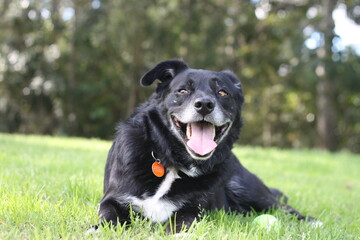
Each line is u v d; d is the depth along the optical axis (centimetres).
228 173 402
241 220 403
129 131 377
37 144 1023
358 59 2302
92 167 644
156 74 400
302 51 2192
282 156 1270
